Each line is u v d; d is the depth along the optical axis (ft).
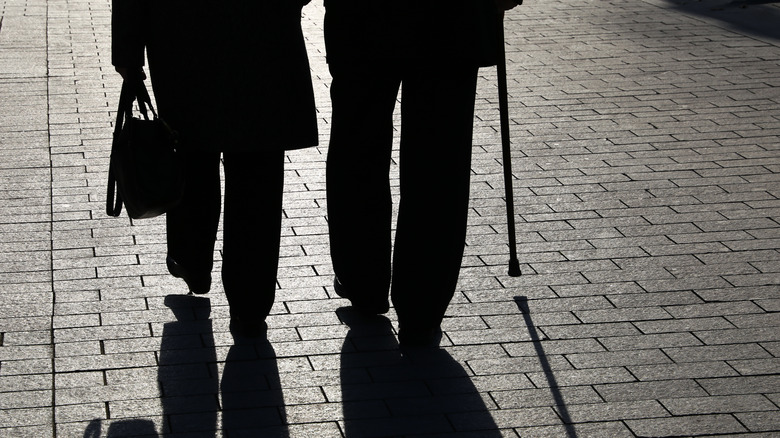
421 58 13.93
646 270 17.15
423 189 14.23
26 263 17.08
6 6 38.04
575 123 25.04
